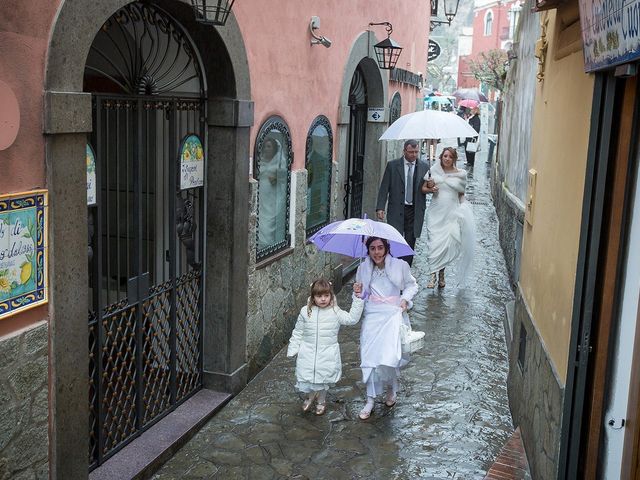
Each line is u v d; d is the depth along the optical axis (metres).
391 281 6.00
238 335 6.43
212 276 6.22
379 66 11.12
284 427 5.88
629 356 3.67
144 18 5.19
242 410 6.17
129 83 5.29
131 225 5.85
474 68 42.53
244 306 6.49
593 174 3.77
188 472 5.18
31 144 3.76
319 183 8.68
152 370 5.58
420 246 13.03
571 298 4.06
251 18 6.16
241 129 6.06
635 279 3.61
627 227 3.72
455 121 9.45
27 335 3.81
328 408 6.26
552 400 4.34
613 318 3.81
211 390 6.37
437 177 9.74
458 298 9.59
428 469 5.26
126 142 5.16
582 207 3.87
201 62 5.82
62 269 4.04
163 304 5.72
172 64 5.91
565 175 4.54
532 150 6.26
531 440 5.08
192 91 5.99
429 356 7.45
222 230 6.13
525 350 5.68
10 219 3.64
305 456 5.43
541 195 5.46
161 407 5.79
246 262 6.46
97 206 4.71
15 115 3.61
